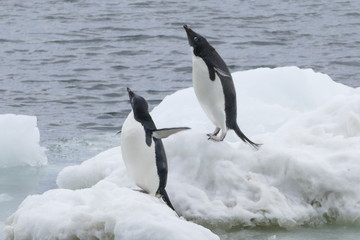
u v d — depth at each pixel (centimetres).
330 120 2342
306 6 8119
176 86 4662
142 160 1967
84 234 1809
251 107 3033
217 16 7456
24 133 2786
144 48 5894
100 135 3291
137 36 6369
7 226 1903
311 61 5441
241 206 2047
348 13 7638
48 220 1842
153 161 1967
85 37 6344
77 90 4538
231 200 2067
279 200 2070
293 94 3164
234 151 2152
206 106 2105
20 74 5016
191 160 2122
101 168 2284
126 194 1933
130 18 7281
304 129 2294
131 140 1961
